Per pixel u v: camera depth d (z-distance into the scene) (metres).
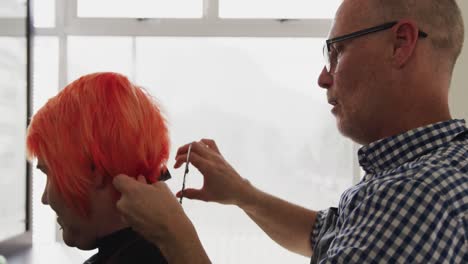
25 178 1.96
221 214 2.16
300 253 1.28
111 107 0.70
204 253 0.74
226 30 2.12
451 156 0.72
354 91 0.84
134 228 0.72
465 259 0.67
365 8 0.82
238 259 2.15
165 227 0.72
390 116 0.81
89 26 2.16
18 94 1.90
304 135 2.13
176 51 2.14
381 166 0.82
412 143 0.79
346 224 0.74
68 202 0.71
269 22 2.12
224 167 1.23
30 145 0.71
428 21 0.78
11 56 1.85
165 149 0.78
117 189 0.71
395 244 0.66
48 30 2.18
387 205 0.69
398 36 0.79
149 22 2.14
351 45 0.84
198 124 2.14
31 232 2.01
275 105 2.13
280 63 2.12
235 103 2.14
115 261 0.73
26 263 1.83
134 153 0.71
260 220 1.28
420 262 0.65
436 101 0.80
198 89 2.14
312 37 2.11
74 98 0.70
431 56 0.79
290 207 1.25
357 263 0.67
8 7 1.83
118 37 2.15
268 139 2.14
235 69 2.13
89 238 0.75
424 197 0.67
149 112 0.74
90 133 0.68
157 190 0.73
